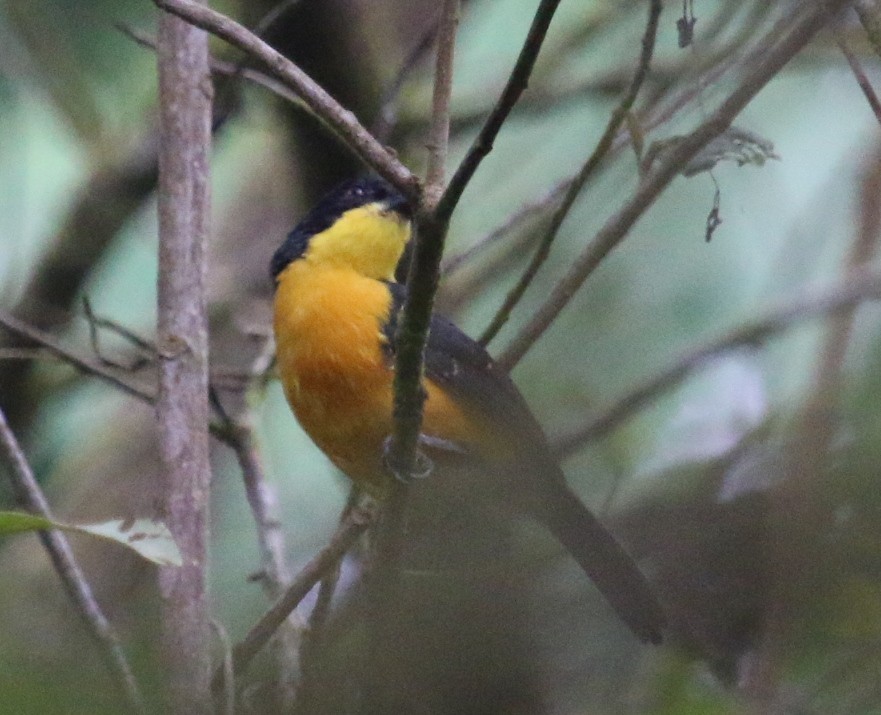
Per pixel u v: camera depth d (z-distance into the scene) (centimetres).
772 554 583
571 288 741
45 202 1238
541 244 757
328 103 528
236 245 1245
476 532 723
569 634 634
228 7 1123
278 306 830
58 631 651
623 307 1115
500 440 795
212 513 1112
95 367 820
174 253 692
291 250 851
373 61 1071
